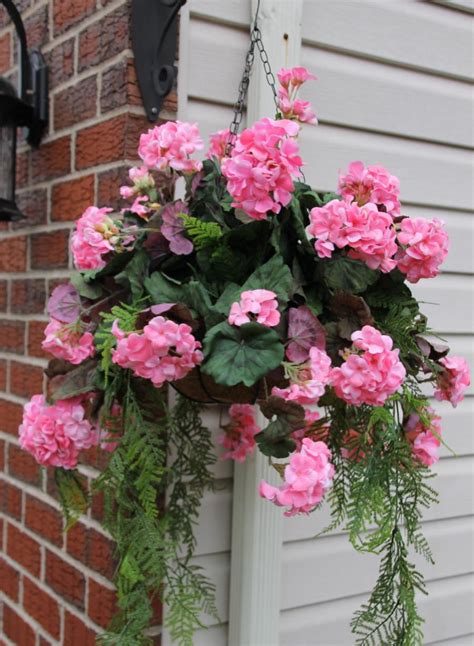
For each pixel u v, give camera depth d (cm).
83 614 144
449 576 190
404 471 109
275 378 102
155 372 93
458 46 181
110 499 112
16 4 176
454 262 186
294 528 161
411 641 113
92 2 141
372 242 101
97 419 109
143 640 120
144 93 131
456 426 188
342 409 111
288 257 108
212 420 147
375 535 108
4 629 182
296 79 115
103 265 110
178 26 136
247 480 145
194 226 101
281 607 160
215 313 98
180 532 135
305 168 159
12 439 178
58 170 154
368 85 167
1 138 150
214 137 122
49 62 158
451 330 186
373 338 96
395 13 170
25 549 171
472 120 186
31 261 166
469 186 187
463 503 190
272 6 145
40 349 162
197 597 126
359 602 173
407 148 175
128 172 130
